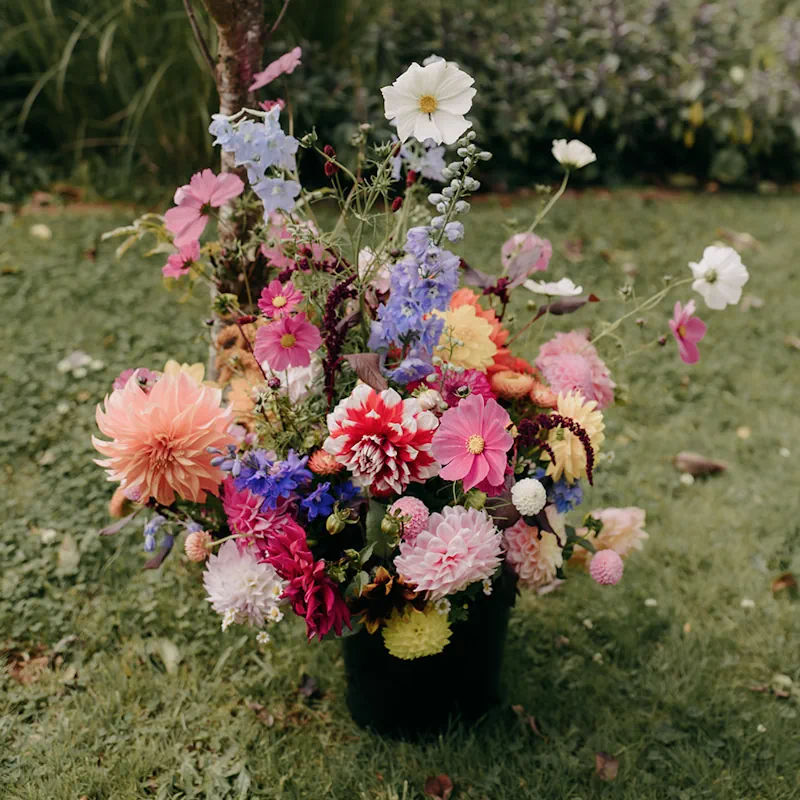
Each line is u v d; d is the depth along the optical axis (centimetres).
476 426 169
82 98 495
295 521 183
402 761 211
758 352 388
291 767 212
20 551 262
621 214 504
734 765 215
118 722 219
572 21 577
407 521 174
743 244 484
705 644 246
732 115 577
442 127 174
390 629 188
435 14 547
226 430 186
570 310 208
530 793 205
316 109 475
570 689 235
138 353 350
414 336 182
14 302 379
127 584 259
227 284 230
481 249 440
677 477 316
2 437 305
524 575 196
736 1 635
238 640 241
